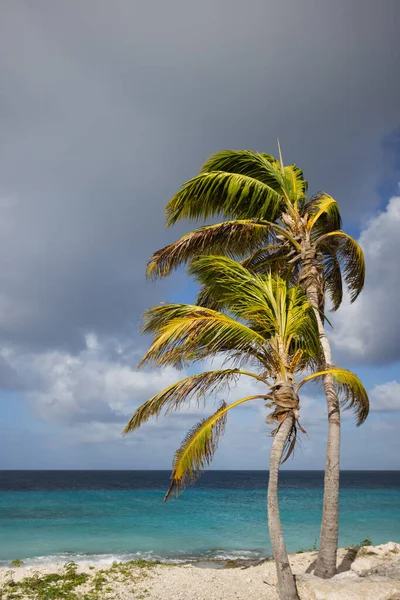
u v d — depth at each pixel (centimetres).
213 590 1069
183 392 864
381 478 16150
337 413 1017
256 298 956
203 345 912
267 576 1133
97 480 11969
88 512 3469
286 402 854
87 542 2062
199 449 830
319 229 1312
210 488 8388
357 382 931
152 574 1248
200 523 2773
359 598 741
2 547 1945
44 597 1018
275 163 1321
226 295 1020
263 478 15850
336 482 973
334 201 1227
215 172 1120
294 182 1266
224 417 873
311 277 1127
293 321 931
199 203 1179
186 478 826
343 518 3019
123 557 1711
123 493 6084
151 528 2542
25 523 2777
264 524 2725
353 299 1327
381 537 2183
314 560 1300
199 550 1861
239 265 998
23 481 10900
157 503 4422
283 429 841
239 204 1171
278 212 1243
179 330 864
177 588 1092
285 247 1220
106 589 1088
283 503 4325
